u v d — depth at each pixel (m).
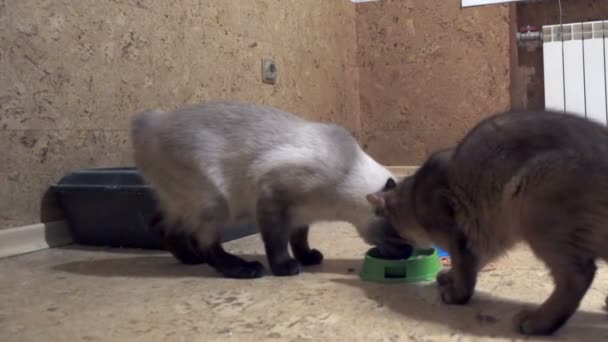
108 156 1.73
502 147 0.97
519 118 0.99
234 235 1.70
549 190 0.88
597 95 2.46
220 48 2.09
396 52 2.97
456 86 2.84
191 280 1.27
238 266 1.30
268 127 1.31
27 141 1.54
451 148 1.11
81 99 1.65
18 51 1.50
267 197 1.29
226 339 0.94
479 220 1.01
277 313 1.04
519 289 1.13
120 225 1.58
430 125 2.92
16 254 1.50
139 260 1.46
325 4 2.76
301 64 2.57
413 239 1.19
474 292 1.12
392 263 1.24
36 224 1.57
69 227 1.64
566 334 0.92
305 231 1.39
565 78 2.50
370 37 3.03
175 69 1.91
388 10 2.97
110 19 1.70
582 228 0.86
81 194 1.56
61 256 1.51
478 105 2.81
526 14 2.76
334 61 2.85
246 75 2.22
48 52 1.56
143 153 1.34
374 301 1.10
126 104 1.76
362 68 3.06
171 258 1.48
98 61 1.68
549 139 0.92
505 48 2.72
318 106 2.71
